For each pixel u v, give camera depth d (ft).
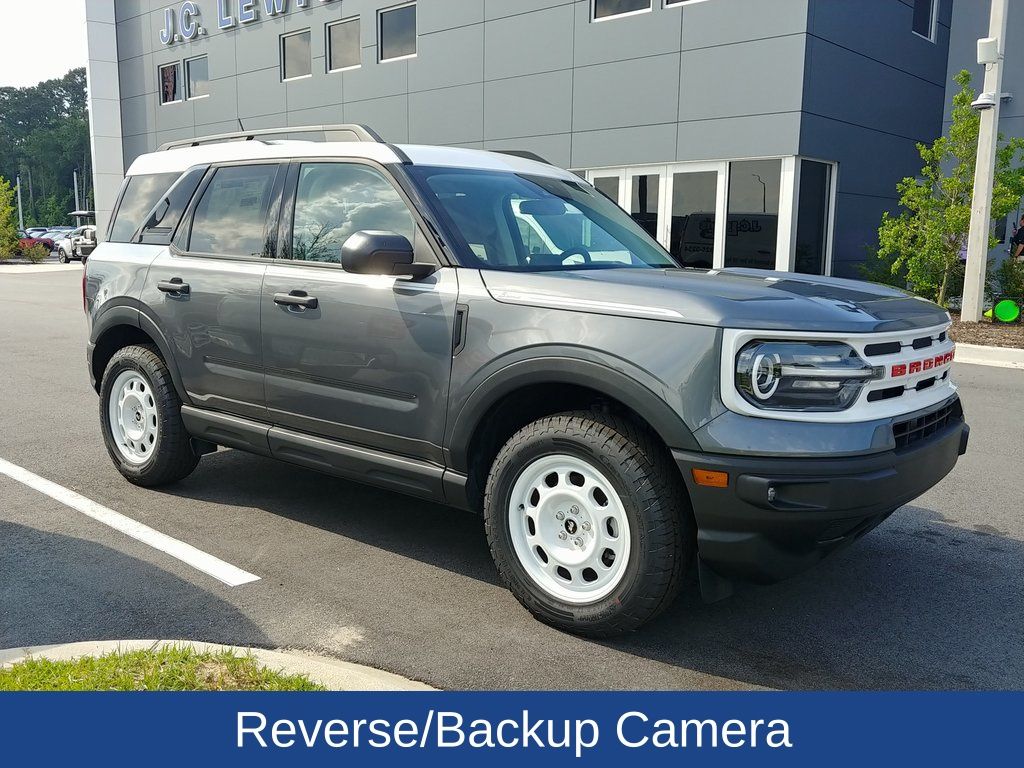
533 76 60.44
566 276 11.80
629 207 56.90
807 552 10.41
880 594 13.01
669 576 10.61
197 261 15.72
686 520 10.71
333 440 13.82
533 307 11.43
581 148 58.49
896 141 57.82
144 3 93.40
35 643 10.92
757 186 51.39
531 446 11.39
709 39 51.83
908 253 47.39
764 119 50.26
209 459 19.66
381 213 13.42
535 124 60.80
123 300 16.83
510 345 11.48
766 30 49.60
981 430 23.66
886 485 10.24
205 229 15.97
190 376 15.81
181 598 12.33
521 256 13.05
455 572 13.53
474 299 11.94
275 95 79.97
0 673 9.22
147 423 17.02
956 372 33.04
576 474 11.39
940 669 10.84
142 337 17.58
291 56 78.43
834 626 11.95
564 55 58.54
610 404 11.59
